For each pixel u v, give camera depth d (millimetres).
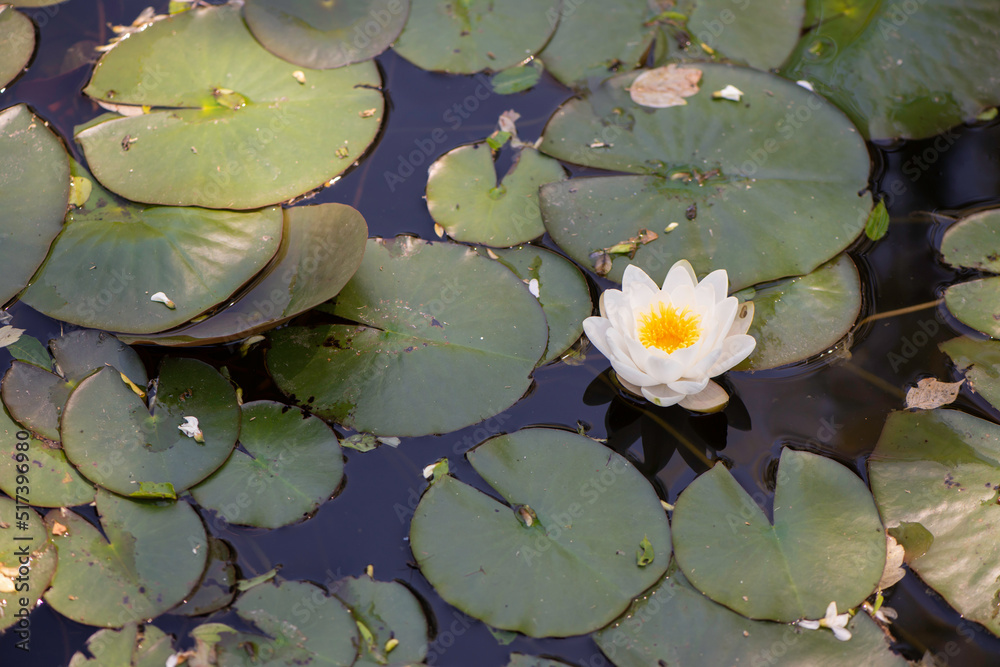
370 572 1742
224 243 2105
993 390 1946
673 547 1716
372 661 1598
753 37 2645
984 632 1621
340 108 2502
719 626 1614
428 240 2238
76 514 1811
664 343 1914
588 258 2178
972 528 1729
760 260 2117
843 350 2061
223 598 1698
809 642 1597
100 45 2660
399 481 1890
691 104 2430
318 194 2348
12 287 2049
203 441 1901
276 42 2623
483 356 2014
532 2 2770
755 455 1904
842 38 2609
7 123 2365
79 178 2268
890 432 1905
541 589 1669
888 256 2195
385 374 1999
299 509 1831
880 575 1659
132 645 1635
